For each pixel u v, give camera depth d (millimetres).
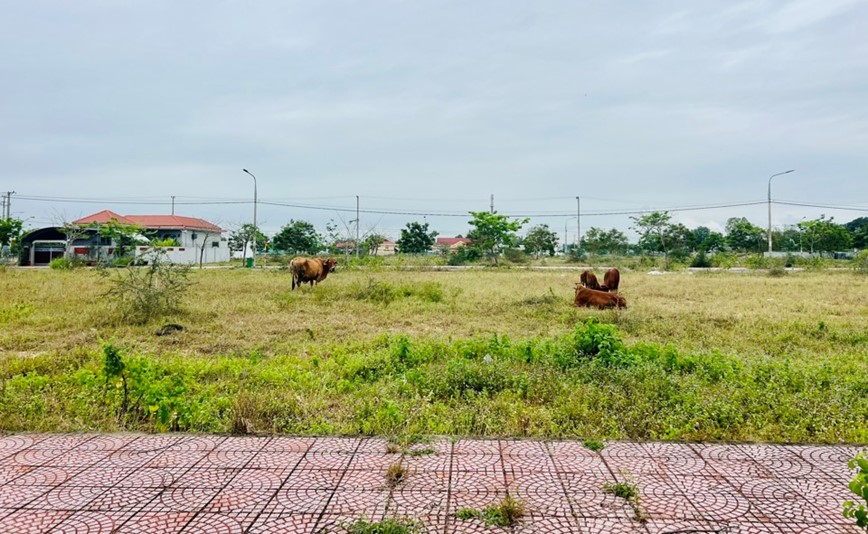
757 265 30047
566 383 5266
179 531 2574
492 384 5273
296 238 47062
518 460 3471
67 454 3553
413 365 6297
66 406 4523
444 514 2748
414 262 32938
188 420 4160
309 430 4160
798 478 3203
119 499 2908
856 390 5016
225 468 3332
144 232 40594
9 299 12188
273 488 3049
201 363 6117
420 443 3783
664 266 30859
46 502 2871
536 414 4430
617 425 4199
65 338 8219
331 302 12469
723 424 4234
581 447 3725
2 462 3414
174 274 11227
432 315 10797
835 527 2629
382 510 2789
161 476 3211
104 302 11539
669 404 4688
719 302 12711
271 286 16234
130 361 4629
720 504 2869
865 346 7598
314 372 6004
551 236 51000
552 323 9852
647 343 7215
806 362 6305
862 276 22609
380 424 4148
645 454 3592
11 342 7770
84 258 32281
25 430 4051
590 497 2945
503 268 31625
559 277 21484
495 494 2975
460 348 6734
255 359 6477
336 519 2697
